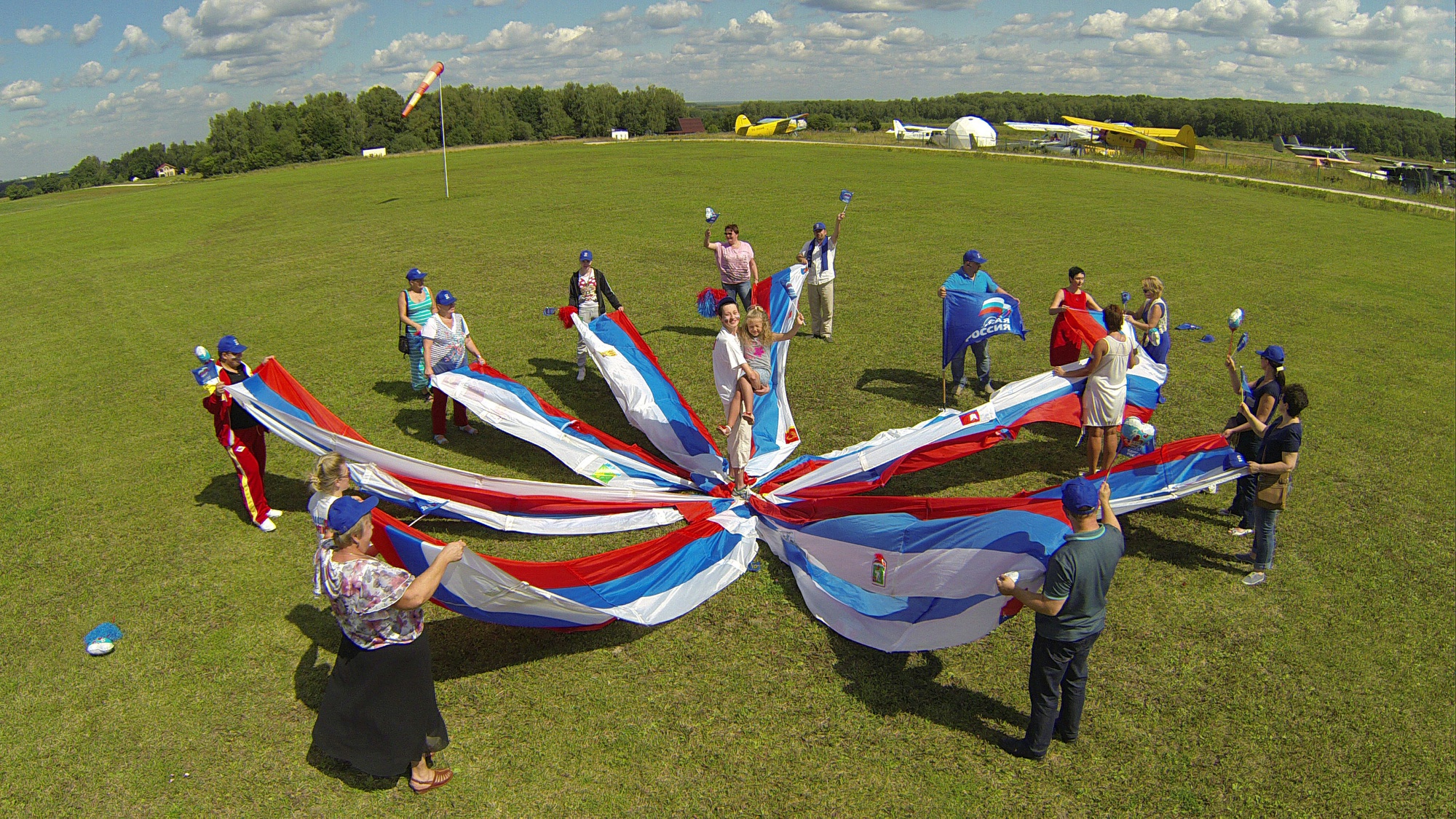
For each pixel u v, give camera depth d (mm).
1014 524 5723
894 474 8102
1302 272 19375
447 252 20703
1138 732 5594
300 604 6906
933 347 13203
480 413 9109
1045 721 5164
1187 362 12961
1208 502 8672
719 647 6363
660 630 6559
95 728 5598
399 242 22234
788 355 12828
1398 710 5844
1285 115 144250
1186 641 6516
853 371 12164
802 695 5867
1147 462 7758
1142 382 9445
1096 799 5062
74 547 7750
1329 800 5098
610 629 6578
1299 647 6469
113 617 6727
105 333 15000
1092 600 4867
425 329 9430
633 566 6625
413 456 9359
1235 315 7773
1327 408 11414
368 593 4566
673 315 15148
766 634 6512
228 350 7621
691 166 39969
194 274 19562
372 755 4914
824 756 5344
